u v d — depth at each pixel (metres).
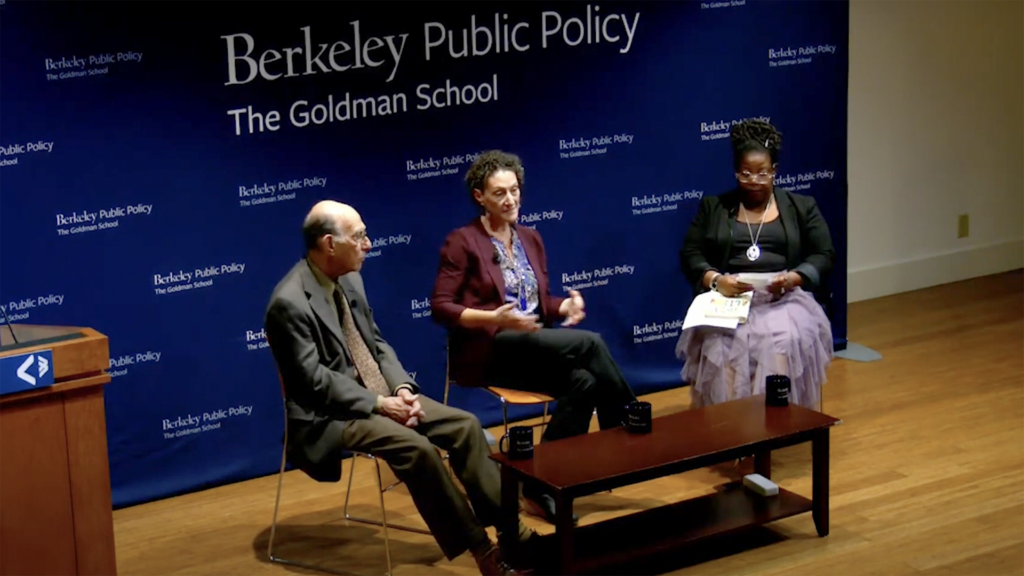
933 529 3.92
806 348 4.41
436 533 3.58
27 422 2.96
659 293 5.31
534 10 4.80
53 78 4.05
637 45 5.03
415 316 4.81
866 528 3.95
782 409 3.98
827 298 5.23
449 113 4.72
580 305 4.41
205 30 4.25
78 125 4.12
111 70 4.13
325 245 3.70
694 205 5.29
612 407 4.22
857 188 6.42
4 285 4.10
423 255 4.78
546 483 3.41
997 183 6.88
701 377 4.47
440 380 4.91
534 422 5.12
